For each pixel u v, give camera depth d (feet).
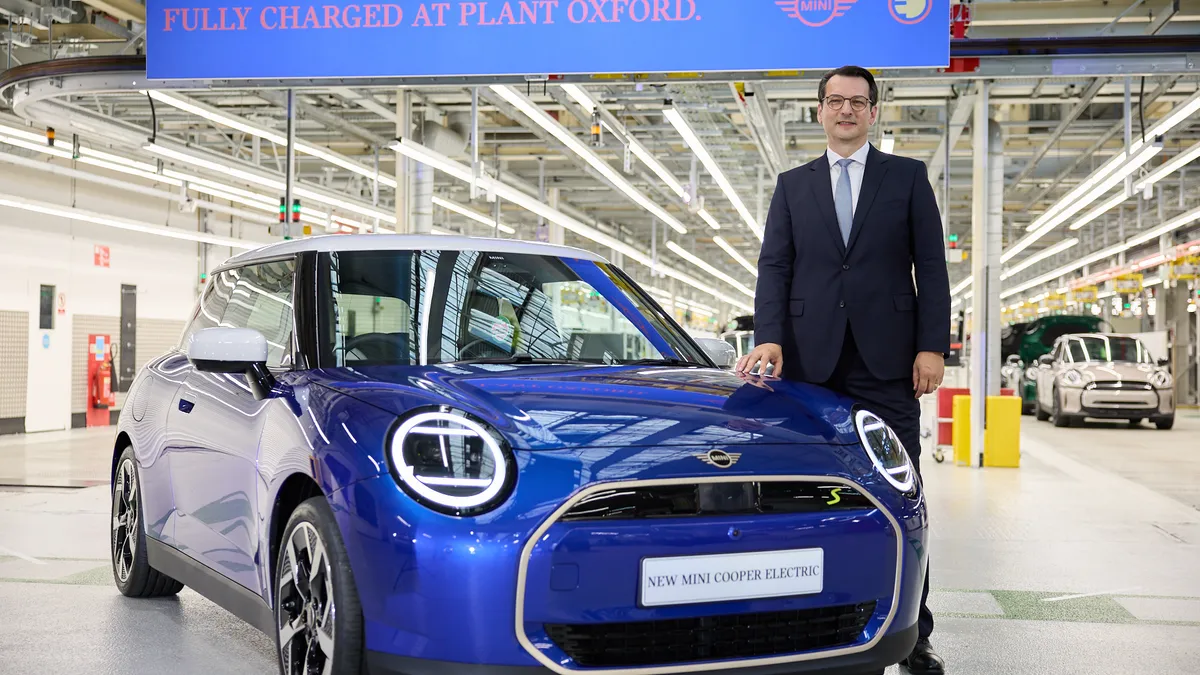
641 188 73.15
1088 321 71.10
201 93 44.11
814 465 7.99
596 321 11.05
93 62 29.27
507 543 7.10
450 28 23.95
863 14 23.04
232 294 12.21
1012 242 94.94
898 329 10.61
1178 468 34.30
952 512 23.58
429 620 7.12
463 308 10.37
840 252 10.67
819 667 7.83
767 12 23.25
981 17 37.60
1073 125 53.26
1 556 17.24
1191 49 25.04
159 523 12.49
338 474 7.75
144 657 11.07
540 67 23.79
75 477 30.30
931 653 10.59
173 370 12.77
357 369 9.27
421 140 46.50
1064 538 19.92
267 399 9.53
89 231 57.88
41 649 11.36
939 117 49.34
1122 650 11.75
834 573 7.86
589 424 7.87
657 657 7.50
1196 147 45.83
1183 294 94.38
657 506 7.41
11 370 51.98
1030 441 46.19
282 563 8.71
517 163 66.44
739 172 62.39
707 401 8.65
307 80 24.68
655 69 23.50
